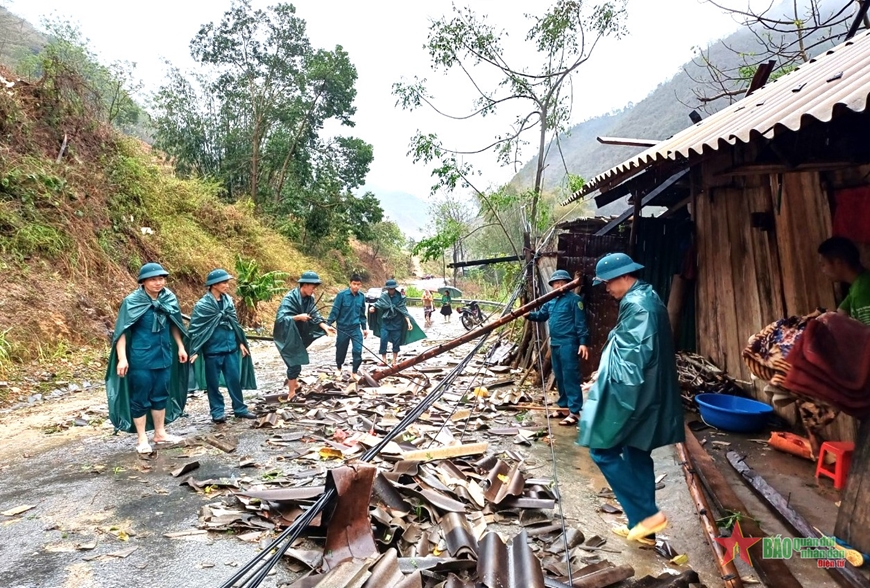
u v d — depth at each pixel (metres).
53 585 3.17
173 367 6.07
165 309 5.61
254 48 26.47
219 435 6.08
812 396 3.37
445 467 4.80
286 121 27.25
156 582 3.21
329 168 30.03
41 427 6.40
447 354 12.24
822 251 4.01
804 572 3.09
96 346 10.14
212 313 6.52
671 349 3.36
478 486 4.46
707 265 7.02
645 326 3.27
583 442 3.36
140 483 4.73
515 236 18.56
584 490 4.59
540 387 8.39
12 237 10.66
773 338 3.77
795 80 5.26
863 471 3.17
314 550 3.51
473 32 11.25
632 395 3.19
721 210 6.67
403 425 4.02
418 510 3.95
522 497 4.27
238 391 6.83
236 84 26.61
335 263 30.45
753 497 4.16
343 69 28.34
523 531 3.56
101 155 14.98
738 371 6.44
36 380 8.17
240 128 27.38
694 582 3.13
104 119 16.45
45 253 11.10
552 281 6.68
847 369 3.20
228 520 3.93
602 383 3.32
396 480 4.28
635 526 3.48
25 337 8.96
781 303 5.57
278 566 3.37
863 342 3.16
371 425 6.27
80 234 12.12
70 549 3.59
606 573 3.14
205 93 26.56
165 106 25.45
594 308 7.68
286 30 26.56
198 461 5.12
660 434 3.26
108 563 3.42
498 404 7.34
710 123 5.46
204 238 17.61
